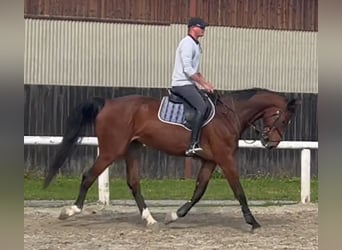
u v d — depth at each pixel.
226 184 17.62
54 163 10.56
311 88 20.23
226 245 9.37
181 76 10.23
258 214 12.17
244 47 19.91
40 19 18.72
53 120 18.73
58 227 10.50
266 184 17.95
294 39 20.19
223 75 19.77
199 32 10.25
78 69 18.94
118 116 10.38
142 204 10.68
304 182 13.44
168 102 10.38
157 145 10.35
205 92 10.33
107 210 12.35
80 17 18.95
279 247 9.27
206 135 10.23
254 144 13.95
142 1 19.31
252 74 19.95
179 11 19.50
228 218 11.74
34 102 18.61
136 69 19.28
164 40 19.41
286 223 11.18
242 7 19.89
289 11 20.14
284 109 10.55
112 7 19.16
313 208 12.82
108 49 19.12
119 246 9.21
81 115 10.53
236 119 10.36
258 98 10.52
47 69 18.73
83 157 18.56
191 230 10.47
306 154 13.40
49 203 13.18
